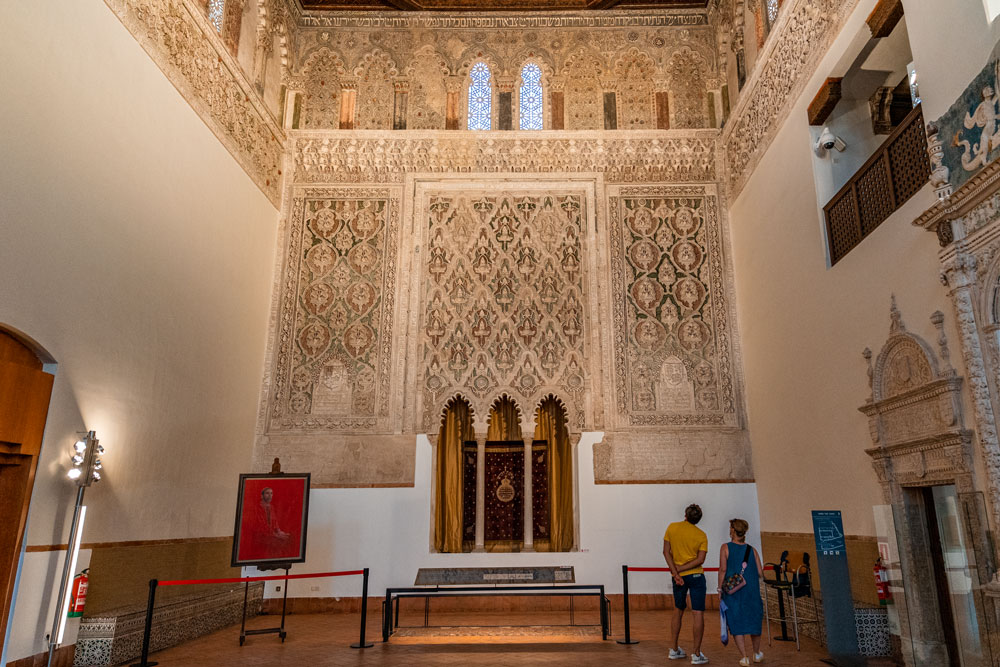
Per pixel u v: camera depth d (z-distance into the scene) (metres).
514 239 11.98
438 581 8.48
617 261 11.83
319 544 10.48
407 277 11.77
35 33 6.11
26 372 5.98
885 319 6.95
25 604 5.91
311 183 12.25
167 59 8.45
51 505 6.24
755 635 6.02
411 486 10.75
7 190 5.74
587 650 6.96
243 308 10.56
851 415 7.65
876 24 7.15
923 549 6.59
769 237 10.13
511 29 13.02
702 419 11.01
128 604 7.39
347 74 12.82
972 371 5.57
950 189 5.86
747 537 10.41
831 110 8.43
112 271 7.21
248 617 9.61
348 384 11.23
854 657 6.23
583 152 12.39
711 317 11.52
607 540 10.50
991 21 5.39
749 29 11.37
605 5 12.88
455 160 12.38
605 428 11.01
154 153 8.10
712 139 12.39
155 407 8.02
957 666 6.26
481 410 11.19
